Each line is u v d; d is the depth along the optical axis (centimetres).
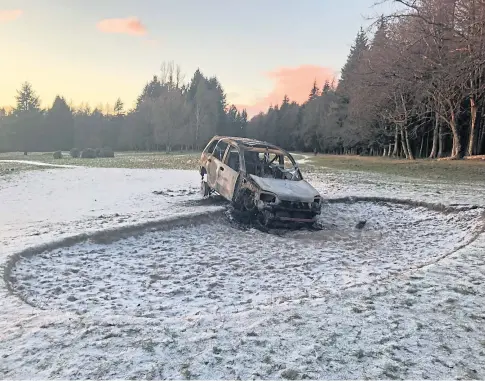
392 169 2684
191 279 639
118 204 1254
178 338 388
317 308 464
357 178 2070
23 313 448
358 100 3403
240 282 629
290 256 786
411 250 862
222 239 908
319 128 8406
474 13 1123
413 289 527
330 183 1802
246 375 330
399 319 438
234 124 11612
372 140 5950
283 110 12175
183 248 821
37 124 9100
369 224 1126
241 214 1092
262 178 1060
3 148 8775
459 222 1075
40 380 320
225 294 575
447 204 1209
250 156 1243
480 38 1094
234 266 712
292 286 609
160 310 509
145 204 1247
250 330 405
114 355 356
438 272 601
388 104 3488
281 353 363
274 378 327
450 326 423
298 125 10769
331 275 668
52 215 1084
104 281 620
